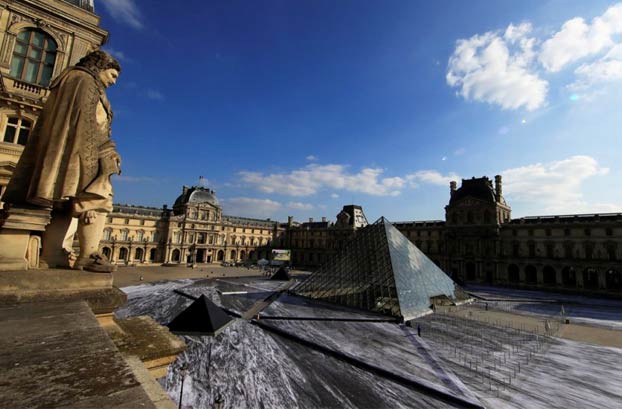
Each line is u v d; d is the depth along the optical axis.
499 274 86.12
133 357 4.17
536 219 84.75
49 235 5.65
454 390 20.67
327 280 55.84
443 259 97.19
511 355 28.39
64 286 4.77
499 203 90.38
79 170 5.28
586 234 74.75
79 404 2.07
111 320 5.26
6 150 19.41
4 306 4.12
